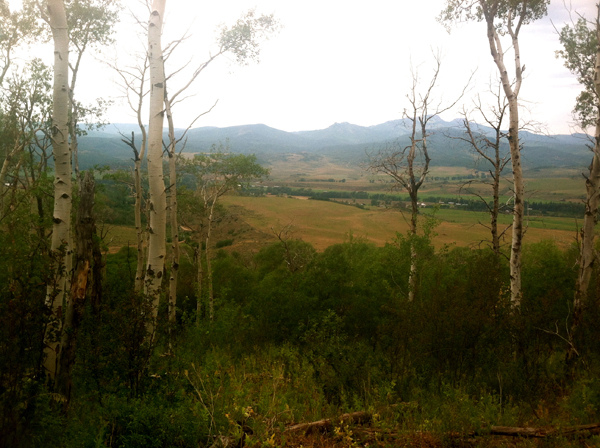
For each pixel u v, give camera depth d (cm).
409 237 1382
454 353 751
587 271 837
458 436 478
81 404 488
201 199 2136
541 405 600
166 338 604
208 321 1227
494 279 849
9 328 409
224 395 557
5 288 446
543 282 1365
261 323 1172
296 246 3075
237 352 1018
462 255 1486
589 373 677
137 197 1417
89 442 411
